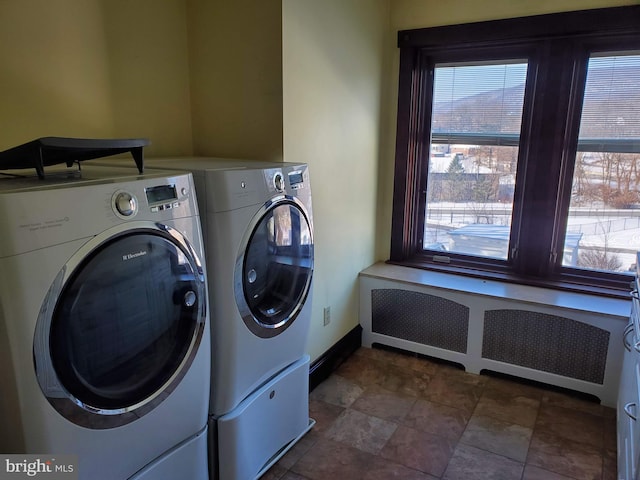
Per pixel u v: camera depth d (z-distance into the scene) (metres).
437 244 3.24
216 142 2.33
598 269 2.79
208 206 1.52
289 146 2.17
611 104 2.59
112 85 2.00
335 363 2.83
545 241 2.84
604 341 2.43
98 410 1.19
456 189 3.09
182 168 1.59
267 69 2.08
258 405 1.83
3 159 1.25
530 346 2.62
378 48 2.87
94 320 1.15
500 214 2.99
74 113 1.86
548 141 2.72
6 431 1.06
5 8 1.59
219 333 1.62
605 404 2.47
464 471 1.99
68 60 1.82
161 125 2.24
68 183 1.13
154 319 1.32
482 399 2.53
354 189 2.83
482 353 2.75
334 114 2.50
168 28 2.21
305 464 2.02
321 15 2.27
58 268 1.05
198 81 2.32
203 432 1.60
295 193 1.88
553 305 2.50
